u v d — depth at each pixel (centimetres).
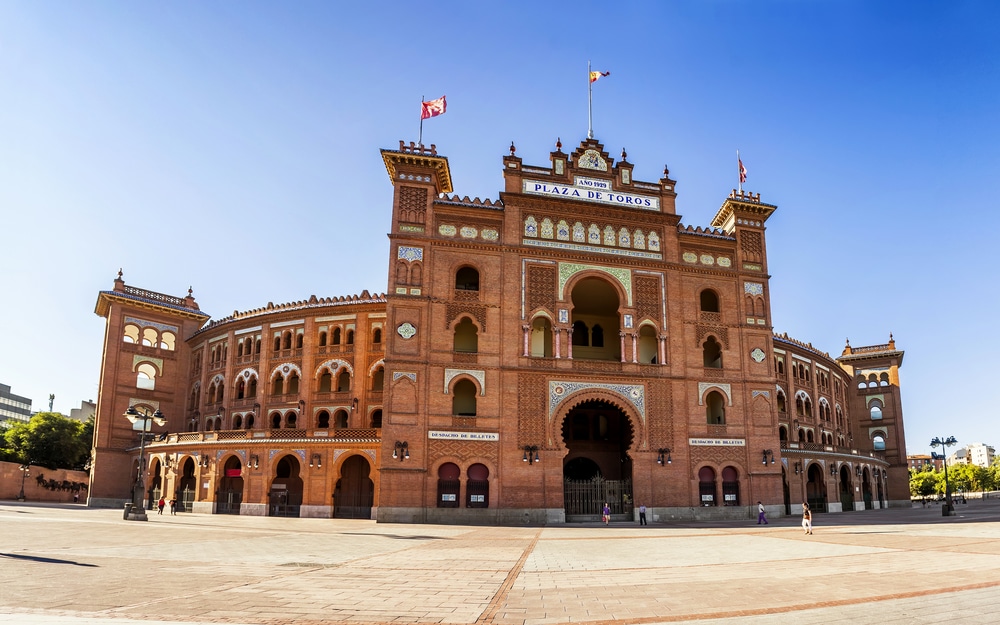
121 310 6975
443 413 4312
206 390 6812
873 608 1252
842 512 6062
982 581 1540
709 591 1472
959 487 14938
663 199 5050
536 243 4719
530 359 4503
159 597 1323
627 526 4022
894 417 8319
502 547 2592
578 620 1166
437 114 4775
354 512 4919
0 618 1087
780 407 6469
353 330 5928
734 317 4988
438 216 4641
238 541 2692
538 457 4356
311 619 1154
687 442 4641
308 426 5825
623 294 4791
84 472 8144
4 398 16800
